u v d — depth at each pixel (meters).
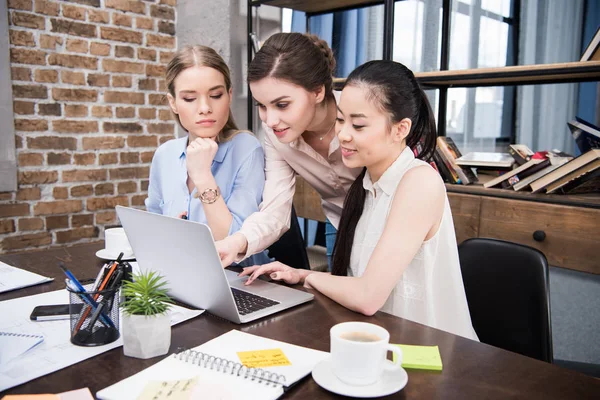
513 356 0.80
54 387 0.69
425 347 0.82
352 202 1.25
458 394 0.68
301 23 2.90
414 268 1.12
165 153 1.61
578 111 2.76
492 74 1.80
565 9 2.74
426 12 2.70
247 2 2.63
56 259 1.35
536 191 1.78
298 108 1.21
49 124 2.52
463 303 1.16
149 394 0.65
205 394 0.65
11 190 2.41
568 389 0.70
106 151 2.74
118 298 0.85
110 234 1.38
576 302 1.99
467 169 2.06
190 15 2.90
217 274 0.88
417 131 1.18
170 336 0.83
